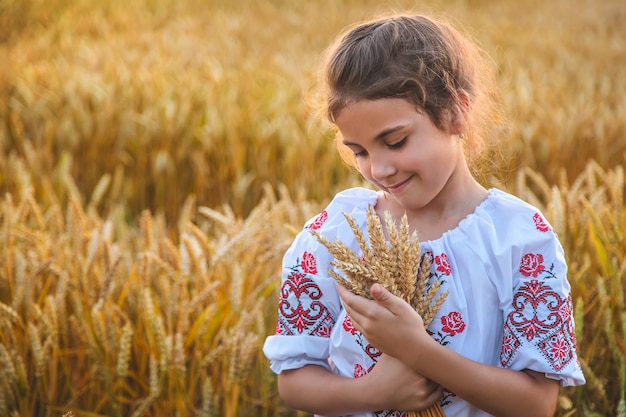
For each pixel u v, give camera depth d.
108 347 2.29
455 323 1.35
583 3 14.00
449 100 1.31
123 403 2.56
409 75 1.25
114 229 3.60
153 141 5.01
